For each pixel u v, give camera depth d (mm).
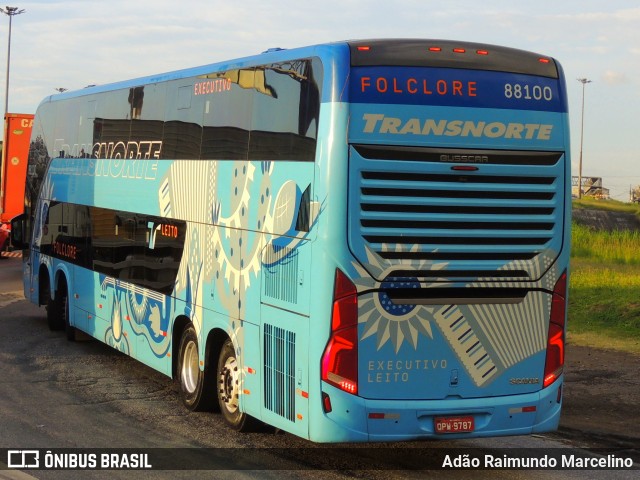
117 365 14805
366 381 8516
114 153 14648
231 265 10344
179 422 11055
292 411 8953
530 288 8992
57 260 17719
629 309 19328
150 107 13164
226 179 10547
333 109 8430
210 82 11203
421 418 8648
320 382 8500
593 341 17000
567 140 9117
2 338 17312
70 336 17047
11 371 14164
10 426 10656
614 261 29312
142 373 14188
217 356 11109
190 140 11688
